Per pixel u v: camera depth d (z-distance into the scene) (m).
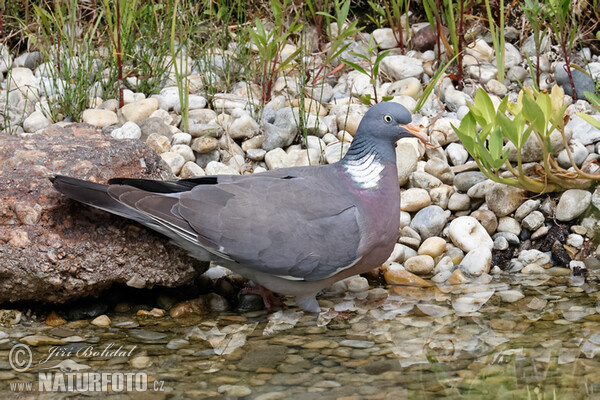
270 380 3.42
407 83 6.11
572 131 5.47
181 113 5.62
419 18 7.16
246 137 5.61
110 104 5.85
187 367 3.57
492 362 3.59
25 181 4.10
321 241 3.98
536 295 4.42
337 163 4.27
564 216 5.03
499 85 6.10
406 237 4.98
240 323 4.14
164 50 6.30
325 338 3.90
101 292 4.32
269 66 6.20
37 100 5.98
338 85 6.38
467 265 4.81
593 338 3.81
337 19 5.91
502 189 5.11
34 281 3.95
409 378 3.44
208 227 3.94
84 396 3.28
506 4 6.79
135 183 4.12
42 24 6.52
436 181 5.27
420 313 4.21
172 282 4.24
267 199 4.01
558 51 6.46
